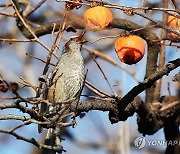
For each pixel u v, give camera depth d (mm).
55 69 11430
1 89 8070
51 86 11039
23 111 8500
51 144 9523
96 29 9141
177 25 9695
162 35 11508
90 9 9211
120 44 9594
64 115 9023
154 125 11805
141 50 9547
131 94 10227
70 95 11516
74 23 11789
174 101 12008
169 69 9922
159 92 11852
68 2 9281
